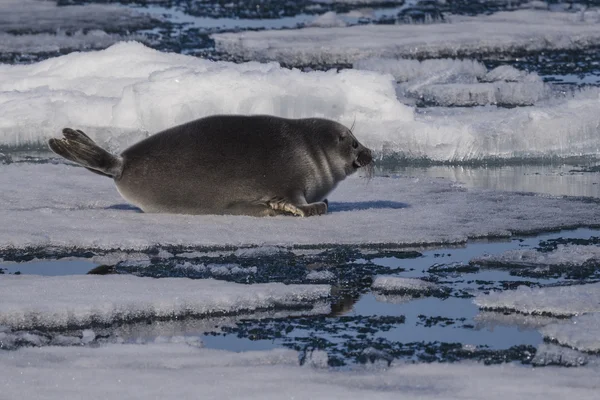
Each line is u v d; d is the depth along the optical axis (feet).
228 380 58.29
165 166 98.17
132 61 162.50
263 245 90.22
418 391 56.59
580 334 65.82
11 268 83.82
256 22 261.03
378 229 95.66
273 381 58.18
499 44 220.43
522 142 137.69
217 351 64.13
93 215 99.50
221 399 54.95
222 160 98.37
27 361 61.62
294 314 73.41
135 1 295.28
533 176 128.26
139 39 231.09
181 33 242.78
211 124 99.86
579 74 196.85
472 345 65.92
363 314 73.10
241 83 139.74
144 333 68.90
